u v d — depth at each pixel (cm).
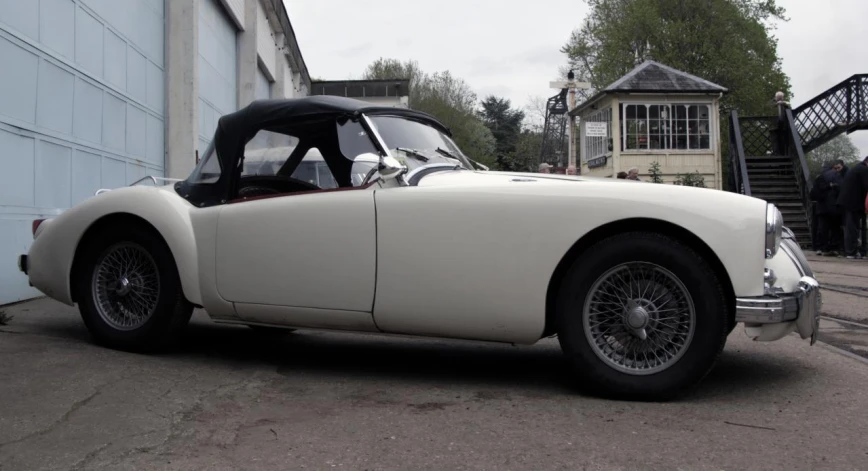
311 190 414
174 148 1155
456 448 288
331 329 409
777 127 2069
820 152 5169
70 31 778
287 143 427
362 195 391
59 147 751
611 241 355
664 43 3362
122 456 276
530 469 266
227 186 438
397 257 380
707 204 348
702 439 299
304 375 414
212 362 441
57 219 482
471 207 371
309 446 290
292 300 406
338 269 392
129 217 456
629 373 353
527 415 334
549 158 4434
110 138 906
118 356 438
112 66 914
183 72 1155
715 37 3350
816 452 285
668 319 352
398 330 392
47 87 722
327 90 3925
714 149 2145
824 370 425
